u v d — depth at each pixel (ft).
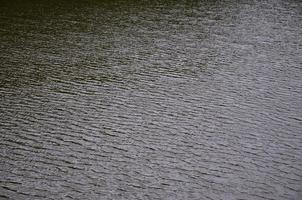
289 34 168.96
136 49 149.69
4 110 103.55
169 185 75.20
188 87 117.08
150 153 85.40
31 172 79.00
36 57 141.18
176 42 157.99
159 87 117.08
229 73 127.24
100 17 193.98
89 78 123.54
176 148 87.10
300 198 70.54
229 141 89.45
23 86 117.80
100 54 144.36
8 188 74.18
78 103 107.55
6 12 202.08
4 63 135.23
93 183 75.82
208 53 145.69
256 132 92.84
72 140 90.22
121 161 82.69
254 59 139.54
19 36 164.55
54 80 122.01
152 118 99.76
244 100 108.78
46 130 94.32
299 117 99.40
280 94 112.37
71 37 163.53
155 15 198.39
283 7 216.13
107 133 93.15
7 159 83.10
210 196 71.92
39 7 213.05
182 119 99.19
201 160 82.74
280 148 86.38
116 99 109.81
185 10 208.74
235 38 163.43
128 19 190.90
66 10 207.41
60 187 74.59
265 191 72.74
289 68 131.44
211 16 197.06
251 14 201.16
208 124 96.73
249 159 82.74
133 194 72.74
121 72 128.16
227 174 78.13
